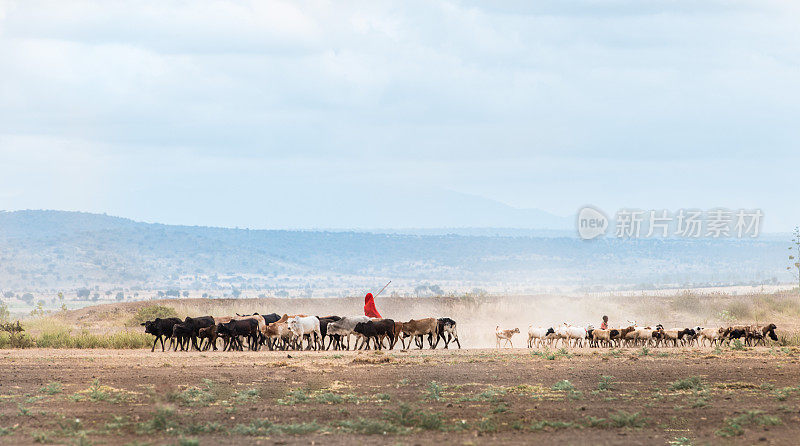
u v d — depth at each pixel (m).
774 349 28.31
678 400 17.52
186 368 22.48
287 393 18.31
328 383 19.75
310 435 14.07
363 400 17.50
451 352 27.48
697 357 25.47
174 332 28.27
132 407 16.70
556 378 20.67
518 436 14.02
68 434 13.98
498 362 23.95
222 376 20.92
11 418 15.44
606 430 14.58
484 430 14.37
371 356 25.09
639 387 19.28
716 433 14.20
